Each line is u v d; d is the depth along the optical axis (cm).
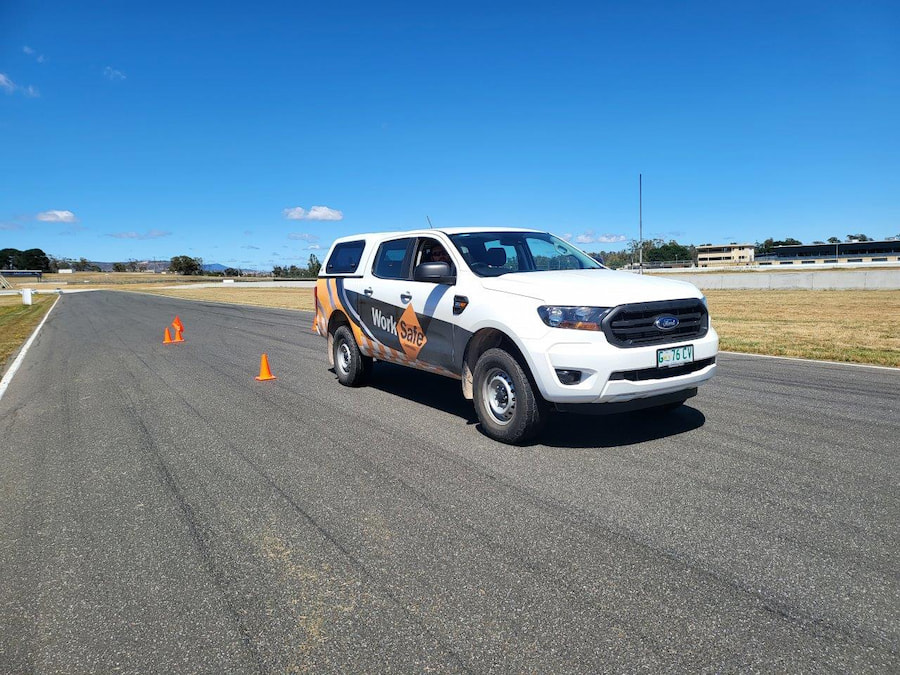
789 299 2481
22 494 432
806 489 386
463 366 548
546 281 493
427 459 466
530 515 357
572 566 297
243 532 352
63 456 520
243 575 303
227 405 689
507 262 580
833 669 218
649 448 476
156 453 513
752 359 934
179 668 233
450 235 600
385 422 585
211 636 253
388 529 346
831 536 321
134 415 661
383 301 661
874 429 518
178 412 665
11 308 3900
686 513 353
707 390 690
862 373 792
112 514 387
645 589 274
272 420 609
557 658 228
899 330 1277
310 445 516
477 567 299
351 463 464
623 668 222
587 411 451
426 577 292
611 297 449
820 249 11238
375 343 690
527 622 252
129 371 980
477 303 516
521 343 464
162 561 321
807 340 1128
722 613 254
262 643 246
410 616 260
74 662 240
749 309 1975
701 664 222
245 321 2047
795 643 233
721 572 287
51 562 326
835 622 246
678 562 298
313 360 1042
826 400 633
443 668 225
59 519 383
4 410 730
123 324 2097
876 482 395
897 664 220
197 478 446
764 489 387
